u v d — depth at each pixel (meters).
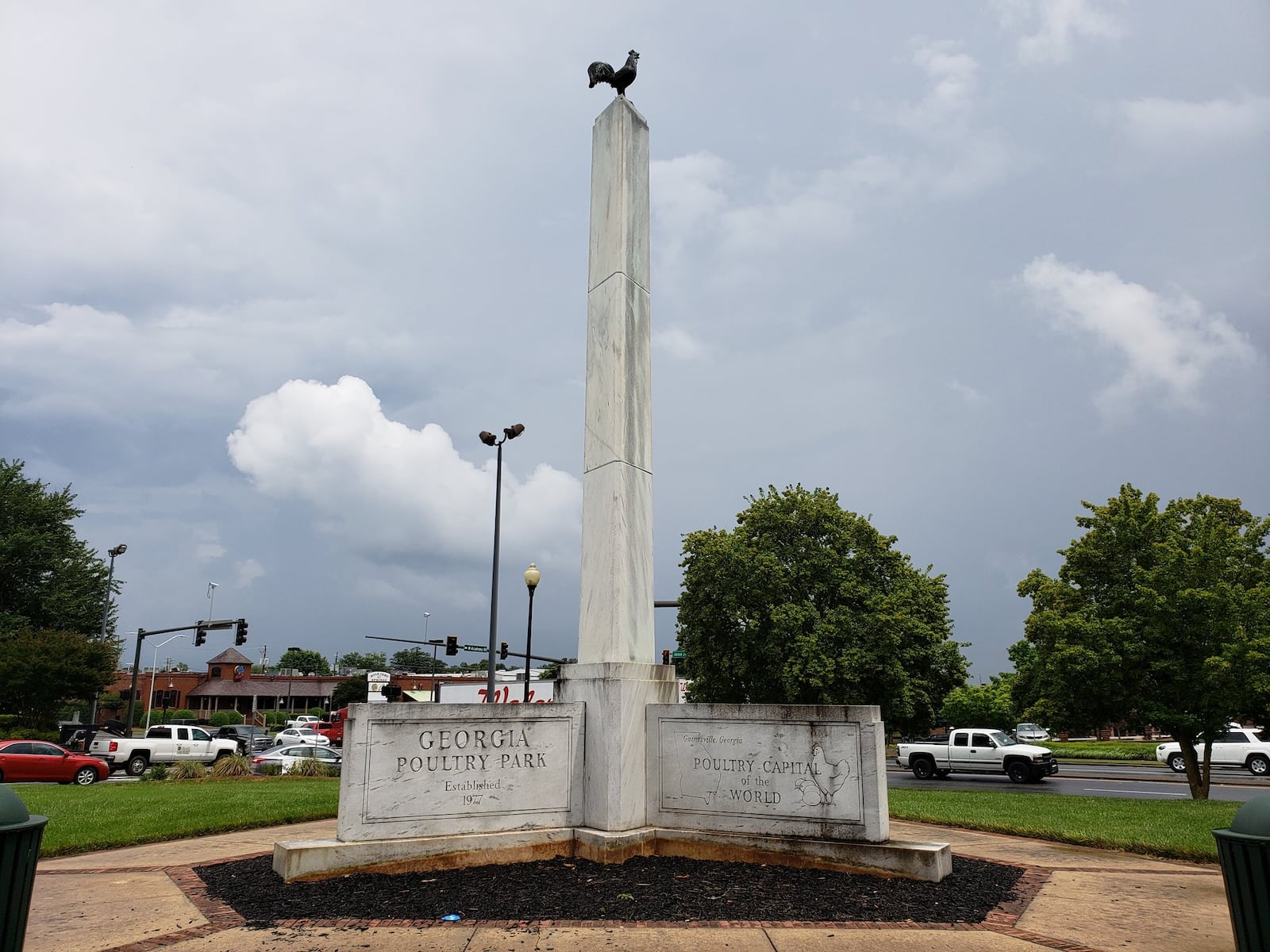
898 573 29.64
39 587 47.03
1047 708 19.78
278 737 39.94
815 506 29.42
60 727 41.62
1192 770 19.11
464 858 8.18
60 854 9.87
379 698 47.59
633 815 8.92
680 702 9.50
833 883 7.61
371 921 6.29
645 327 10.48
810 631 28.17
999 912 6.85
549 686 30.62
